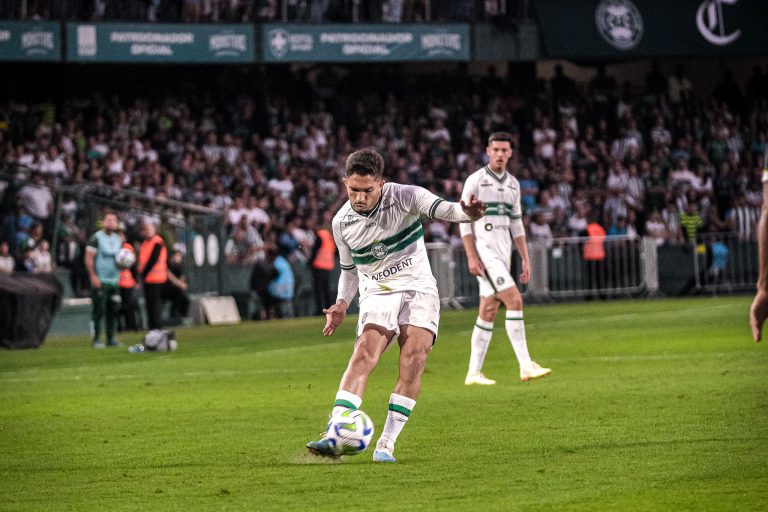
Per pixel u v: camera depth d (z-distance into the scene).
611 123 106.62
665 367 39.53
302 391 36.50
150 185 85.75
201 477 21.59
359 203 21.48
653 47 104.31
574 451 22.97
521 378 36.97
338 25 97.69
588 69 115.88
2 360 54.19
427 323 22.14
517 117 104.94
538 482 19.80
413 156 97.56
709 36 105.19
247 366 46.66
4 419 31.44
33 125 92.25
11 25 90.12
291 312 82.19
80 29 91.81
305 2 98.56
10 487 21.20
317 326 71.06
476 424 27.44
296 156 94.75
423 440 25.12
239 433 27.44
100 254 61.62
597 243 90.88
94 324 62.00
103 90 98.56
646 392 32.47
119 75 100.69
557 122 105.94
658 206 98.06
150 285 62.28
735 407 28.58
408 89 104.88
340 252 23.00
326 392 36.00
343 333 64.69
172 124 94.38
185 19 95.44
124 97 100.12
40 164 84.69
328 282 81.06
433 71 111.44
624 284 91.62
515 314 36.59
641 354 45.19
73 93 99.12
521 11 102.38
